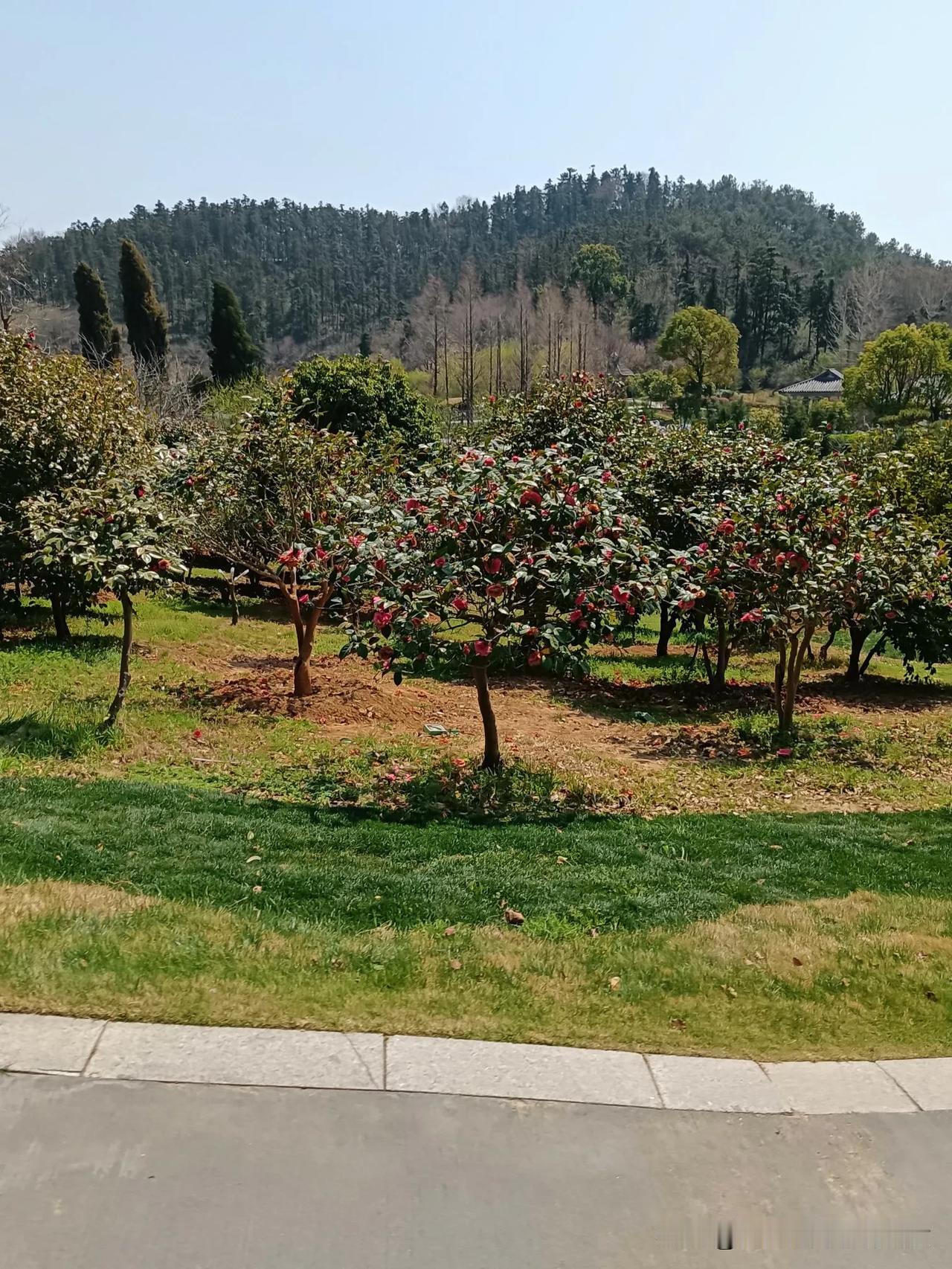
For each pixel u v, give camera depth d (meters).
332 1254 2.38
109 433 11.55
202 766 7.42
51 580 10.79
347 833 5.93
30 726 7.65
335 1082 3.12
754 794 7.95
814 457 12.45
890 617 9.64
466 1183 2.68
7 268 23.34
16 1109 2.84
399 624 6.54
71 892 4.38
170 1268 2.30
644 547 7.11
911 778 8.72
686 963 4.28
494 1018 3.66
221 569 19.69
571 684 12.41
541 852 5.89
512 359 62.66
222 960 3.88
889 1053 3.63
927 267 97.94
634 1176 2.78
